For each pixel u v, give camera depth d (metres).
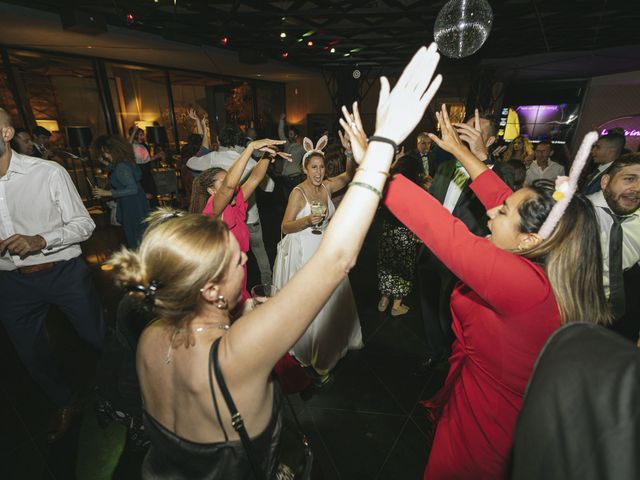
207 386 0.63
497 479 0.98
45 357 1.84
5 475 1.69
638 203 1.57
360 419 2.01
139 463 1.73
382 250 2.95
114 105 6.90
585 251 0.81
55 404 2.09
